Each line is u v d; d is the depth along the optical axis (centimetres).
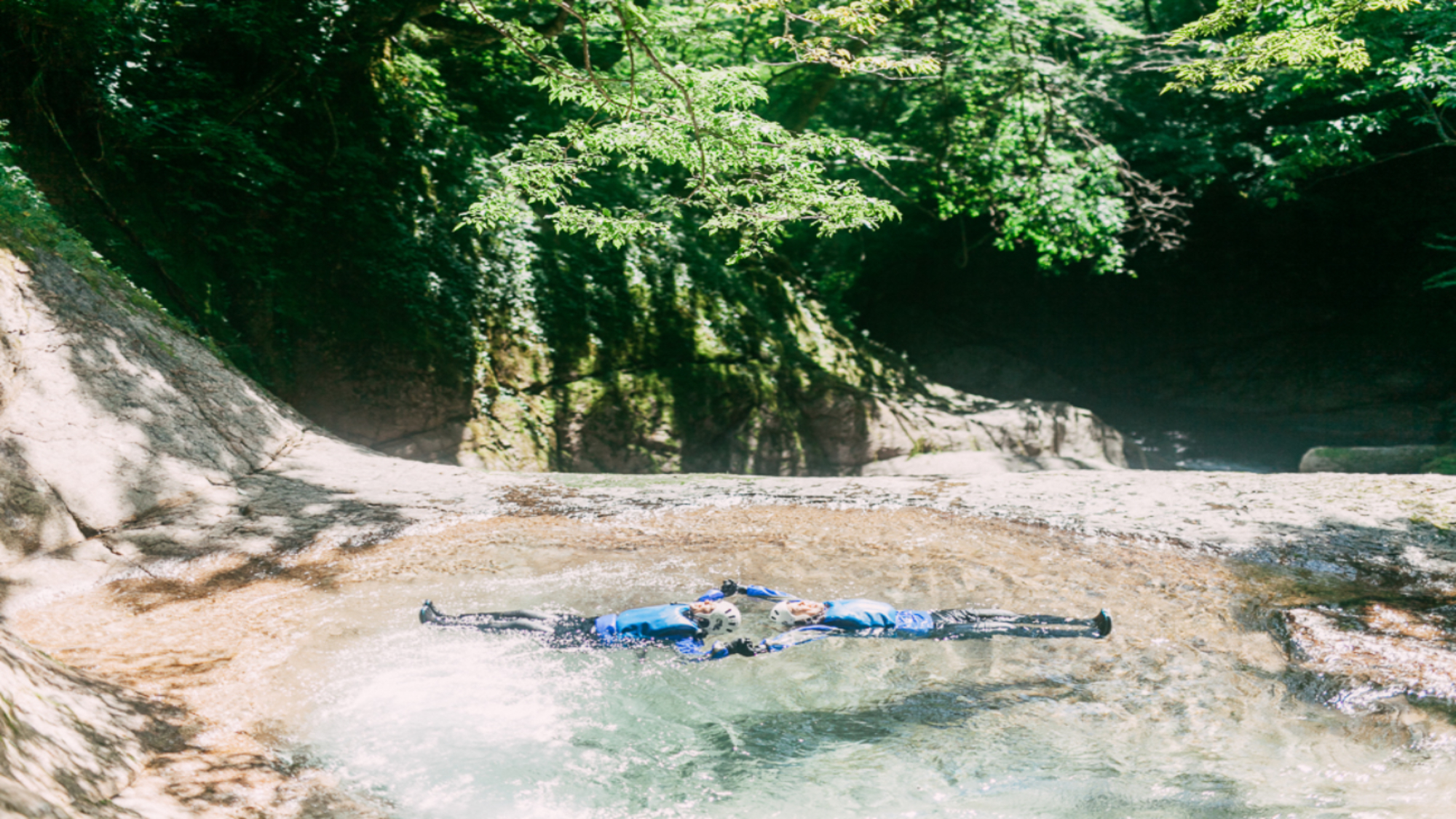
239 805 292
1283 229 2028
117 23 1027
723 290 1559
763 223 659
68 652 438
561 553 605
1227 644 450
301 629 470
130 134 1024
